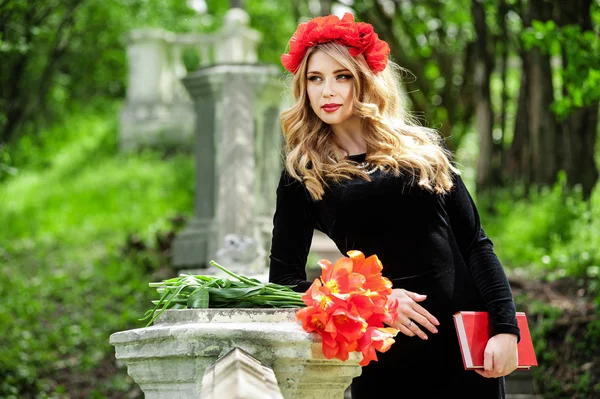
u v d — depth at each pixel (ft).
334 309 6.48
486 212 36.96
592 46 24.20
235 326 6.44
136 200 45.42
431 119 46.96
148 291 30.76
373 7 43.57
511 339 8.04
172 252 30.81
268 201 29.68
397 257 8.38
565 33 23.57
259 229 28.19
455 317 8.16
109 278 32.27
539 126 36.09
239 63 28.53
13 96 32.63
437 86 50.75
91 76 61.62
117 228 42.04
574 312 23.47
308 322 6.52
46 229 42.60
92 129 58.90
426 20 48.26
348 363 7.00
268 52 63.41
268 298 7.24
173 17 61.16
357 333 6.49
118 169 50.67
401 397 8.40
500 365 7.97
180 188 46.98
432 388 8.32
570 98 26.30
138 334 6.56
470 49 47.73
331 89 8.53
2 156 25.94
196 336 6.33
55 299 30.60
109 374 23.91
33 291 31.01
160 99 56.59
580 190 32.89
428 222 8.41
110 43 59.06
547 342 22.21
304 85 8.77
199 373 6.38
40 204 45.47
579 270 27.02
